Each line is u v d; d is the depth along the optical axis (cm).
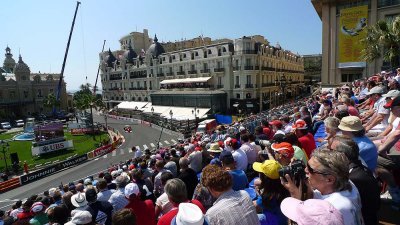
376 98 974
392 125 598
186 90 6681
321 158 290
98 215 604
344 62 3647
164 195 582
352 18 3534
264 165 368
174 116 6053
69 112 10312
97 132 5741
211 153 960
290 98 7900
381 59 3350
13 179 2898
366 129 744
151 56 7762
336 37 3725
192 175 691
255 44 6038
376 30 2944
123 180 687
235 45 5956
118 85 9300
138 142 4750
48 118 8550
